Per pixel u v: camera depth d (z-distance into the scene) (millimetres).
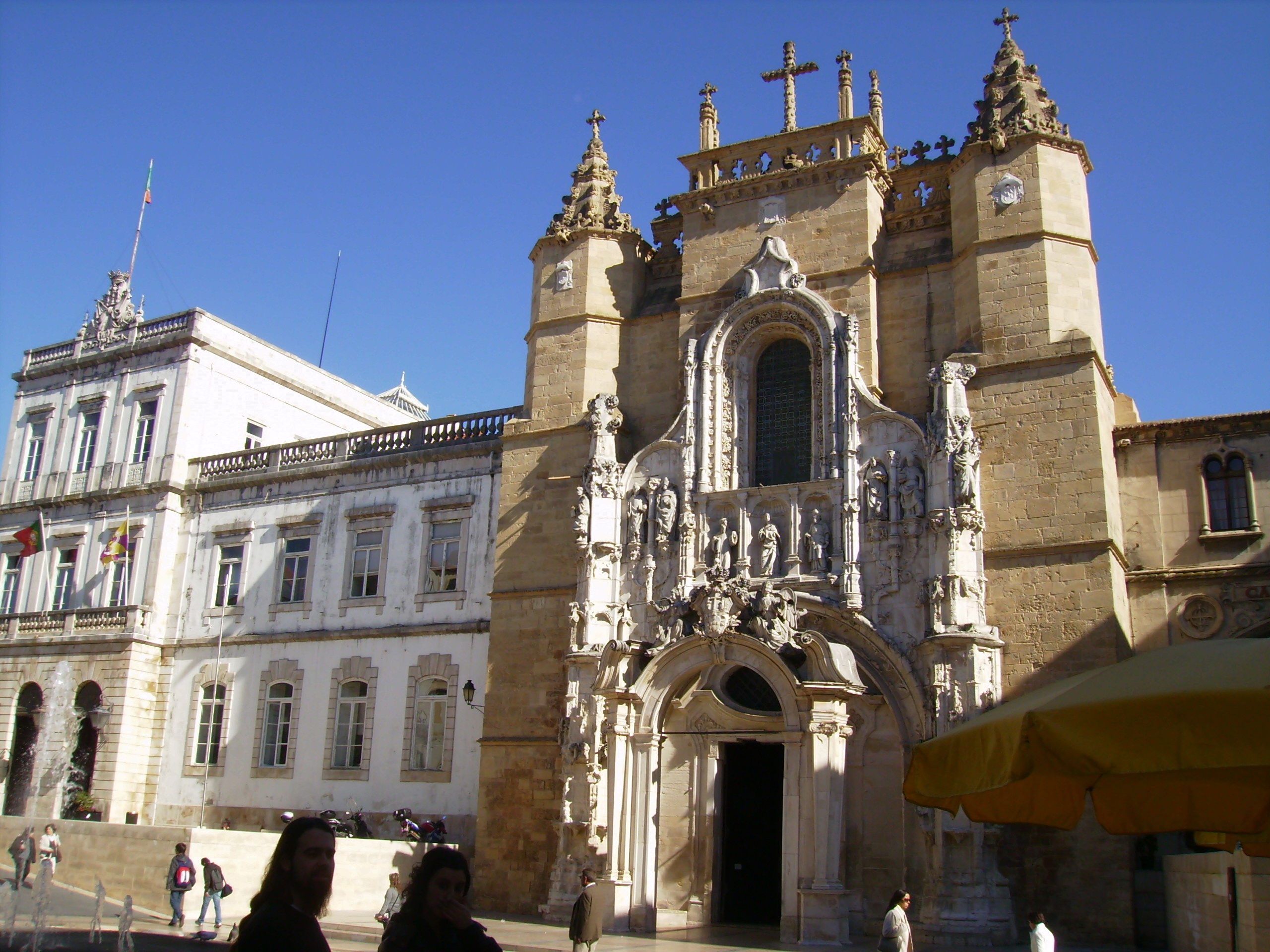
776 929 29250
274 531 45844
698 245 35688
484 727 35281
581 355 36812
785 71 36469
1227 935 19203
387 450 44281
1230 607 29734
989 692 27656
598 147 39719
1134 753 11805
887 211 34688
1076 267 30891
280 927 6750
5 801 47844
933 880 26500
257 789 42844
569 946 25812
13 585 51656
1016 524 29203
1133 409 33688
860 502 30750
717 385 33719
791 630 29281
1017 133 31688
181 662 46375
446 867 7742
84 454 51969
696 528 32562
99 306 53969
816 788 27391
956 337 31891
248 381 52406
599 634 32562
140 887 31516
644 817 29875
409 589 41906
